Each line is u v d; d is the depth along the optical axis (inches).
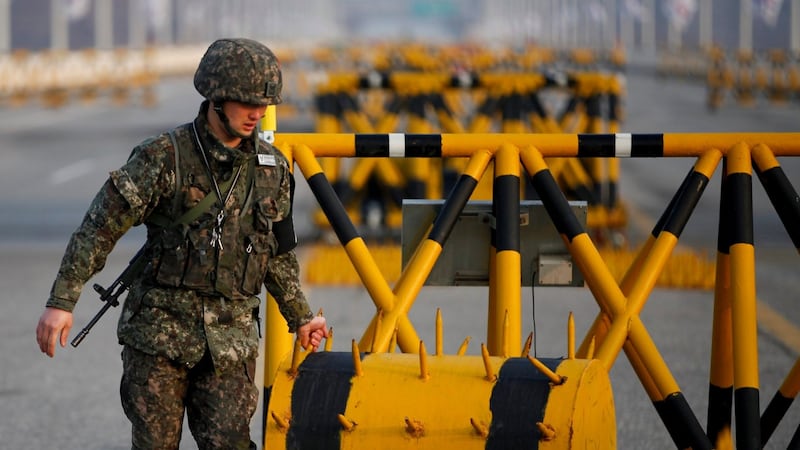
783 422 818.8
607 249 1611.7
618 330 550.6
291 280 488.1
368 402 470.0
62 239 1780.3
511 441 453.4
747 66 6067.9
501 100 1673.2
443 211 567.2
